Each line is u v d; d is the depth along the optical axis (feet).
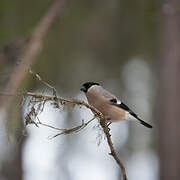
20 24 44.34
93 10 48.19
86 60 49.24
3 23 43.04
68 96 47.73
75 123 46.91
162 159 42.75
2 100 30.04
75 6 47.26
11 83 34.22
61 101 21.12
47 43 44.86
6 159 43.78
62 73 46.80
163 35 44.47
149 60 51.21
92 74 49.70
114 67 50.70
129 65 52.21
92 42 48.93
